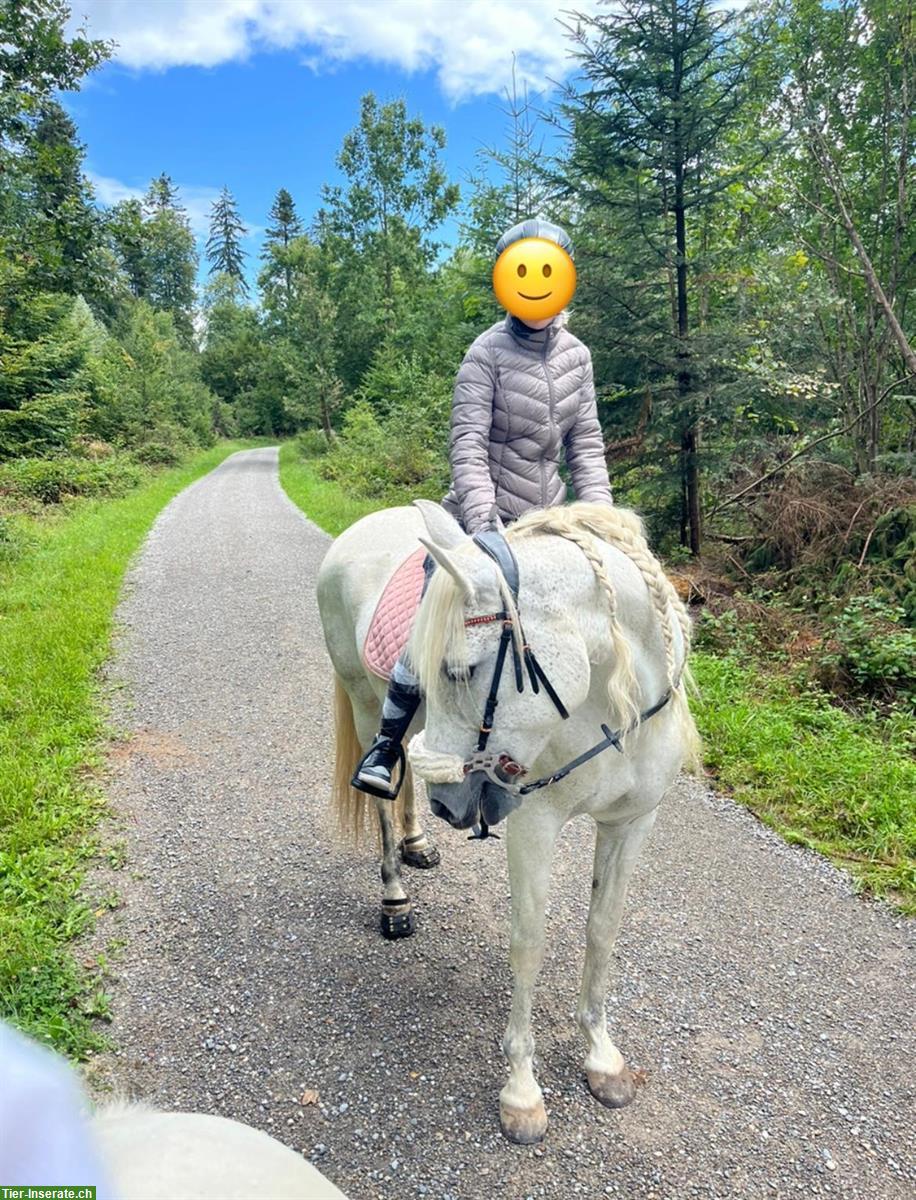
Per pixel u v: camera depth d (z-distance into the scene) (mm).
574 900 3357
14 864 3377
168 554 10820
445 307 22562
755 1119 2303
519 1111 2238
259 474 24172
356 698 3080
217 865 3559
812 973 2926
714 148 7430
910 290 9094
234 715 5289
